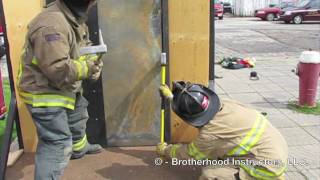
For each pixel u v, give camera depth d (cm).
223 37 1638
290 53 1170
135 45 380
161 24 375
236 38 1595
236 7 3391
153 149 404
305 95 559
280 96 637
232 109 296
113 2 369
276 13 2598
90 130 399
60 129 292
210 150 298
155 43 379
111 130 404
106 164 375
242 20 2780
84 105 362
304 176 355
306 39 1514
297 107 566
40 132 293
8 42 368
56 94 288
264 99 620
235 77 794
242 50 1252
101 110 395
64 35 268
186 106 288
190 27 379
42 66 266
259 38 1580
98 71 299
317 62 541
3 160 354
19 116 389
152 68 386
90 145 393
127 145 409
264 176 290
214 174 302
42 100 285
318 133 463
